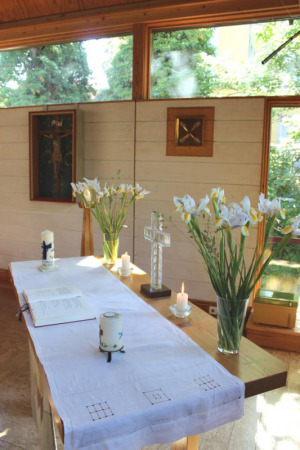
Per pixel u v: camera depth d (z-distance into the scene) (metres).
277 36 3.24
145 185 3.62
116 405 1.01
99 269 2.30
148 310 1.67
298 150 3.23
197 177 3.43
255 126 3.21
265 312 3.04
